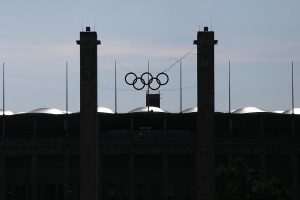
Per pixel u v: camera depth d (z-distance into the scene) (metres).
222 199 185.50
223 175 185.00
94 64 197.00
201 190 196.62
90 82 196.62
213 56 198.50
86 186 195.88
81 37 197.12
